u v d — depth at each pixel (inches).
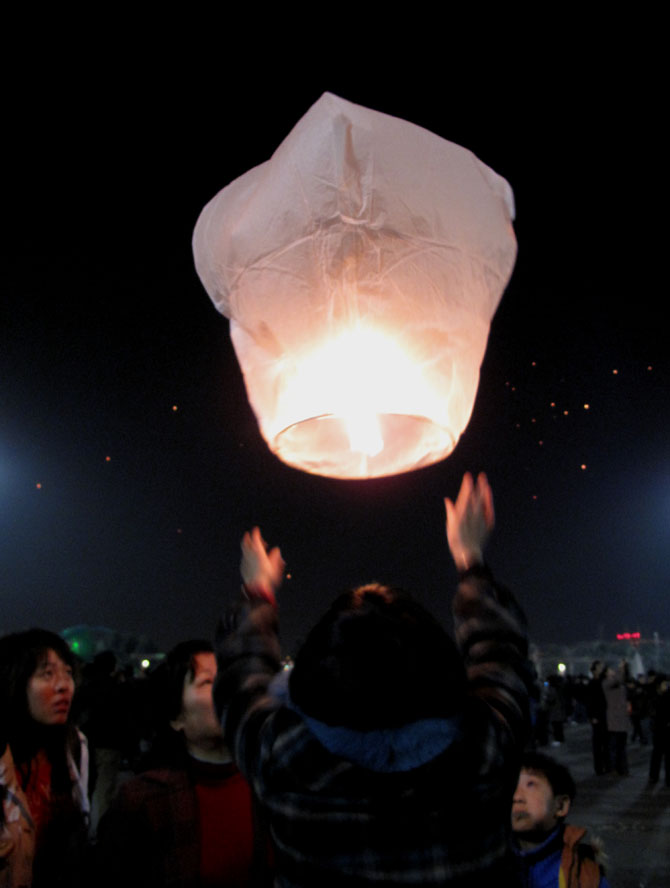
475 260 57.6
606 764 490.9
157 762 89.2
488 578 59.2
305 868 45.4
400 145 54.8
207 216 61.9
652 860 264.1
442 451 62.3
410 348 56.1
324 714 46.8
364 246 54.9
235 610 60.3
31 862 95.8
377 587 53.2
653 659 1270.9
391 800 45.1
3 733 99.9
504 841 47.5
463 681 49.1
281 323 57.9
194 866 80.8
